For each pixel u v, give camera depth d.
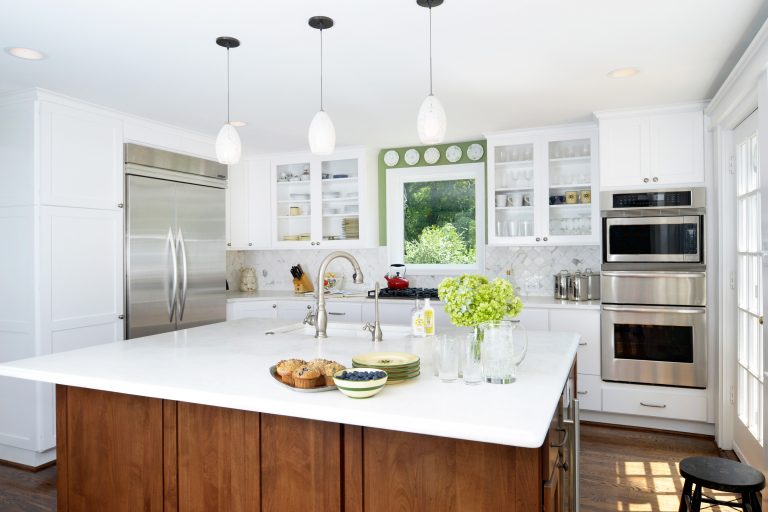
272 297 5.30
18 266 3.50
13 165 3.51
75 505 2.14
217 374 1.96
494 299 1.95
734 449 3.50
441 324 4.68
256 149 5.41
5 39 2.63
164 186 4.36
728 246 3.54
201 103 3.77
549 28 2.56
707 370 3.81
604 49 2.83
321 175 5.49
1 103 3.54
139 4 2.27
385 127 4.53
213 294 4.88
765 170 2.36
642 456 3.47
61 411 2.18
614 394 4.05
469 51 2.84
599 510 2.73
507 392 1.70
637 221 4.00
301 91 3.50
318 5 2.29
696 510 1.99
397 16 2.41
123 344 2.60
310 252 5.88
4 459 3.58
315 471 1.72
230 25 2.49
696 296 3.83
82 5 2.27
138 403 2.02
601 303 4.10
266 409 1.62
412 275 5.46
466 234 5.31
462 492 1.54
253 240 5.75
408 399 1.63
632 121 4.00
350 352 2.38
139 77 3.21
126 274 4.03
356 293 5.36
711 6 2.34
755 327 3.06
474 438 1.37
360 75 3.21
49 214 3.48
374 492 1.65
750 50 2.44
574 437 2.17
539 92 3.58
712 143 3.79
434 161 5.30
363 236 5.31
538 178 4.58
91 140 3.78
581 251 4.76
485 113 4.10
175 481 1.95
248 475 1.83
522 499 1.47
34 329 3.43
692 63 3.04
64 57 2.87
